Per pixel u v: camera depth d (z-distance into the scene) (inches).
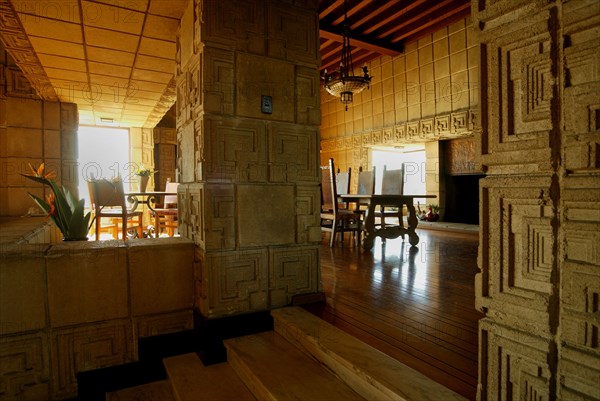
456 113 243.8
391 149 331.9
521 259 41.8
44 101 187.2
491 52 44.1
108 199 166.4
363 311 85.6
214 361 81.5
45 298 78.0
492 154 43.9
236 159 86.2
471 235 226.4
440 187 279.6
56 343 79.2
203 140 82.3
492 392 44.0
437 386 51.7
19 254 75.6
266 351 75.7
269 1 89.6
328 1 221.8
